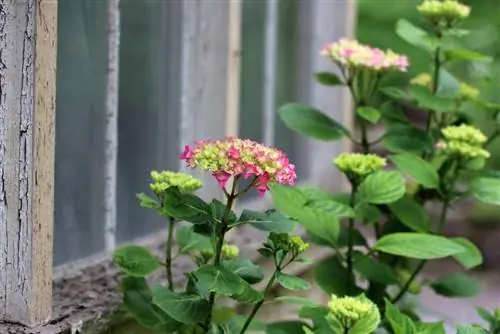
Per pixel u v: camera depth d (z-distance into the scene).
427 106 1.93
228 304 1.96
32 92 1.63
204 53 1.98
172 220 1.74
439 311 2.29
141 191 1.93
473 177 1.95
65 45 1.76
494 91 2.58
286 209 1.84
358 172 1.78
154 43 1.92
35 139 1.64
